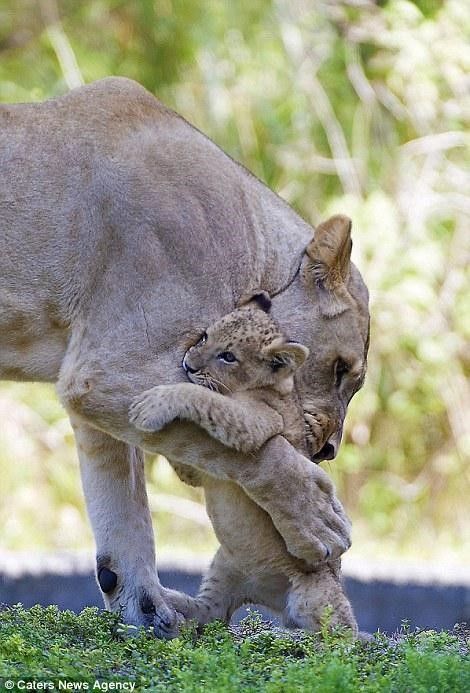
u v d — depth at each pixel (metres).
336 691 7.47
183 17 23.78
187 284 9.35
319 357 9.81
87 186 9.33
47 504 21.66
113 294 9.25
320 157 23.31
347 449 22.12
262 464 9.30
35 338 9.41
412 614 14.03
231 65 23.52
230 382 9.46
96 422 9.35
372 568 14.57
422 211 22.70
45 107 9.62
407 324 22.02
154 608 9.87
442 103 23.30
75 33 24.16
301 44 23.70
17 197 9.30
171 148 9.57
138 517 10.13
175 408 9.05
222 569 9.98
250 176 10.18
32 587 14.32
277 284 9.91
